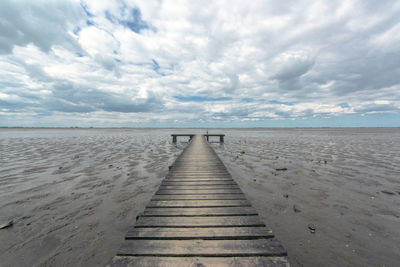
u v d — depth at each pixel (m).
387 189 5.92
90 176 7.38
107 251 3.16
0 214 4.30
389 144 18.81
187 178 5.68
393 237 3.49
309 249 3.22
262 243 2.41
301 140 24.52
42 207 4.69
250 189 6.09
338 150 14.48
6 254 3.02
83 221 4.07
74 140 23.45
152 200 3.97
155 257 2.18
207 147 13.41
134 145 18.25
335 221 4.09
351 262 2.91
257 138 29.48
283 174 7.75
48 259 2.95
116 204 4.94
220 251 2.26
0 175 7.35
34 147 15.91
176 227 2.82
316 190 5.92
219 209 3.50
